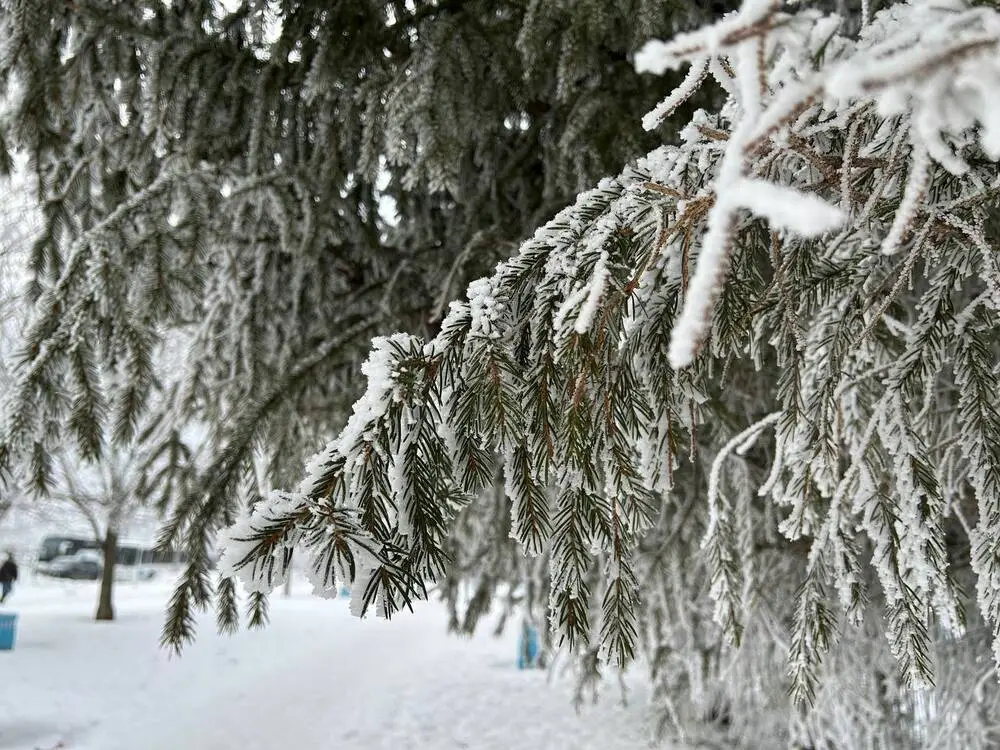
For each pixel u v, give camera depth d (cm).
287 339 319
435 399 99
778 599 337
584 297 98
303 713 729
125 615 1326
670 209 104
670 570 356
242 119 271
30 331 204
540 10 208
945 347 125
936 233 114
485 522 371
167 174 237
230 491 241
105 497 1180
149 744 620
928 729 334
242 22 263
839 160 103
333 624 1340
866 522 130
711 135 97
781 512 317
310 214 262
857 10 222
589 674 412
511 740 642
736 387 303
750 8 50
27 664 832
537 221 277
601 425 109
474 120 243
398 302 338
